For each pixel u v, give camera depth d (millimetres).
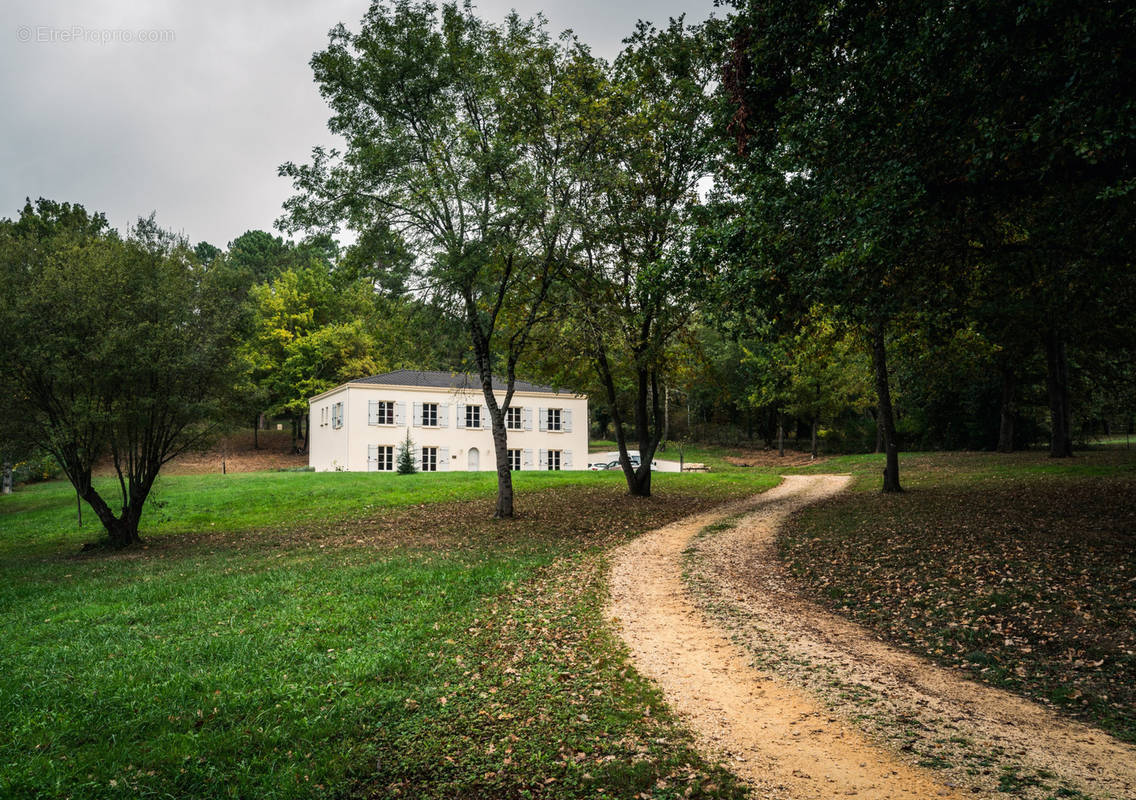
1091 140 7254
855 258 9945
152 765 5305
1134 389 33188
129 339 16375
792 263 11344
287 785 4945
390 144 17969
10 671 7578
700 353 23844
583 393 26750
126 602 11305
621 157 20516
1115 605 8367
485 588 11375
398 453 39250
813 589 11289
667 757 5395
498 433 20375
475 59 19203
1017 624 8414
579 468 44438
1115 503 15086
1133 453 27891
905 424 43906
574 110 19516
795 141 11000
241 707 6363
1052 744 5543
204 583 12555
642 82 21328
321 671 7332
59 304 16469
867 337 21625
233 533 19719
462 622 9375
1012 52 8273
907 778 4996
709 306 14555
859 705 6453
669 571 12789
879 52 9484
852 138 10438
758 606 10312
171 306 17281
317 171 18422
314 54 18750
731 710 6379
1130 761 5211
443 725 6047
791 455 52688
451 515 21047
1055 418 27453
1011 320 20453
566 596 10906
